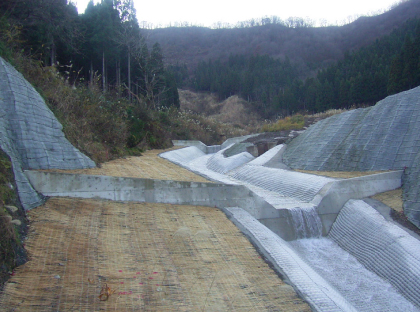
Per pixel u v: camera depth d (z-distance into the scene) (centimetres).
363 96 4216
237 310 573
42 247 684
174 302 577
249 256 789
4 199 724
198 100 7894
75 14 2706
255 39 12000
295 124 3516
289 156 2094
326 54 10000
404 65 3359
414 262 869
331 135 1934
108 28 2922
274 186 1641
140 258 724
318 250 1109
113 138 1822
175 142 3300
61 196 986
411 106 1622
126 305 550
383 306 795
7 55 1142
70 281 591
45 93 1304
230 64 9744
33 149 1030
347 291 856
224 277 679
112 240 789
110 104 2098
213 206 1153
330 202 1274
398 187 1356
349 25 11238
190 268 705
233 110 7112
